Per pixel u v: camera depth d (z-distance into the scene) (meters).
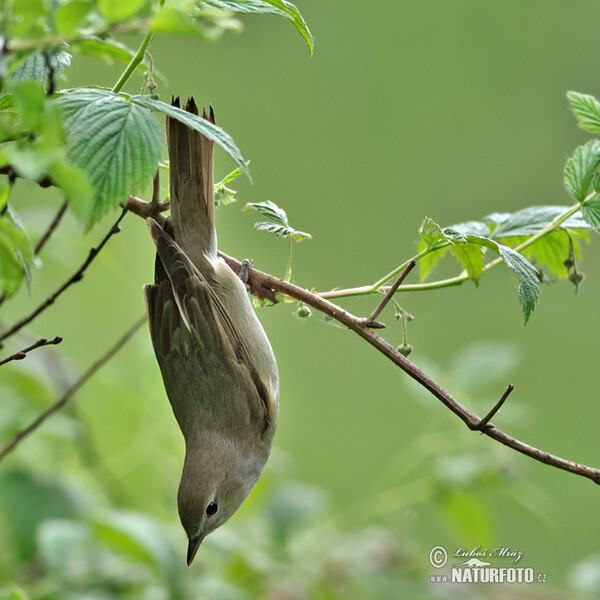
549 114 17.28
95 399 10.52
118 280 12.46
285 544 9.27
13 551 8.36
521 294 6.46
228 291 8.11
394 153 17.00
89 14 4.28
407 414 15.38
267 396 8.38
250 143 16.66
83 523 7.89
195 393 8.17
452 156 17.00
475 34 17.45
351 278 16.08
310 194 16.58
